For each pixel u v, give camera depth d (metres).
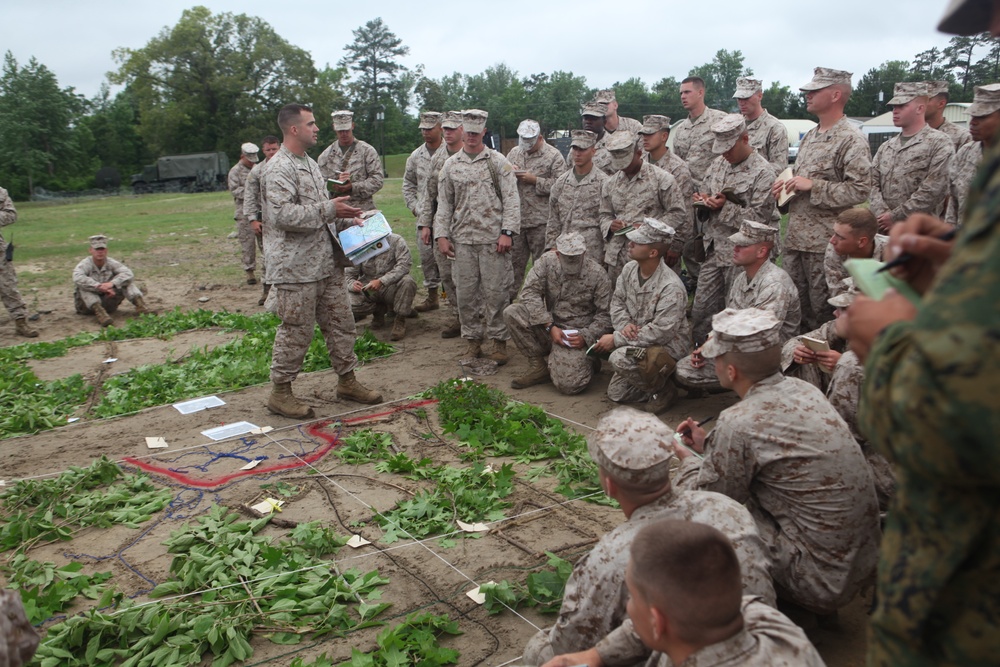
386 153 88.12
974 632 1.38
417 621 3.66
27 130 60.84
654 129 7.90
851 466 3.25
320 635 3.70
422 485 5.34
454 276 8.15
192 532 4.66
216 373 7.95
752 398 3.40
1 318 11.42
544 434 6.04
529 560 4.30
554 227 8.53
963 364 1.20
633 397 6.82
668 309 6.44
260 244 11.63
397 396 7.21
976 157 6.75
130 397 7.32
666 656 2.38
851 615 3.76
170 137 68.25
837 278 5.75
